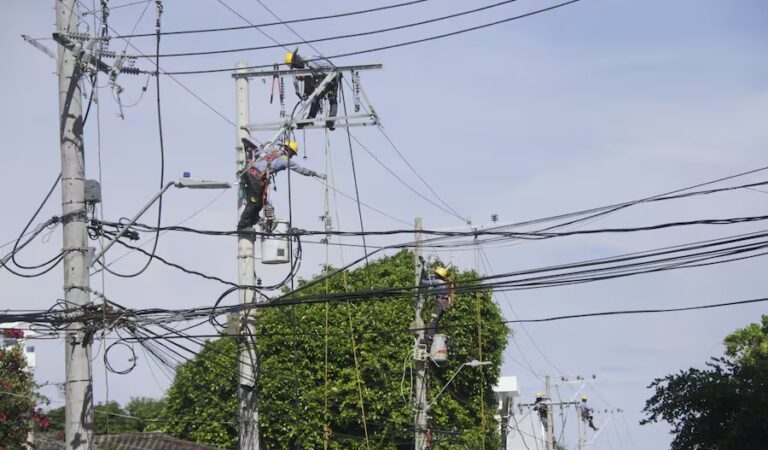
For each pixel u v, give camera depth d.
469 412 60.25
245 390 31.05
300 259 31.77
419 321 43.25
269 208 31.47
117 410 75.00
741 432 34.81
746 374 36.06
